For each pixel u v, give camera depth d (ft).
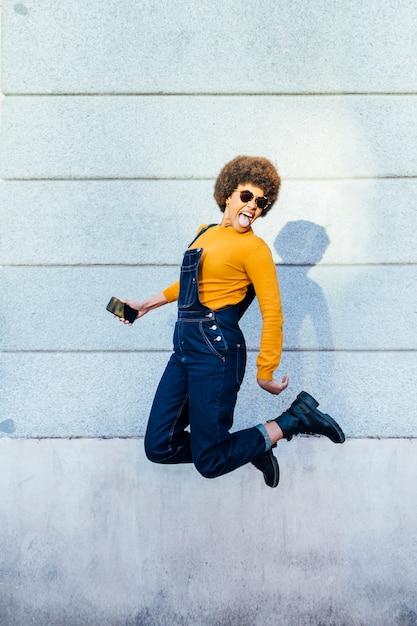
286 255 9.72
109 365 9.74
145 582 9.59
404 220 9.72
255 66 9.61
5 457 9.60
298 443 9.56
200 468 7.79
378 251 9.73
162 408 8.14
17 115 9.64
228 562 9.57
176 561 9.57
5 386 9.72
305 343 9.73
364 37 9.64
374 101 9.68
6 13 9.57
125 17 9.61
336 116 9.68
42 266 9.75
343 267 9.74
